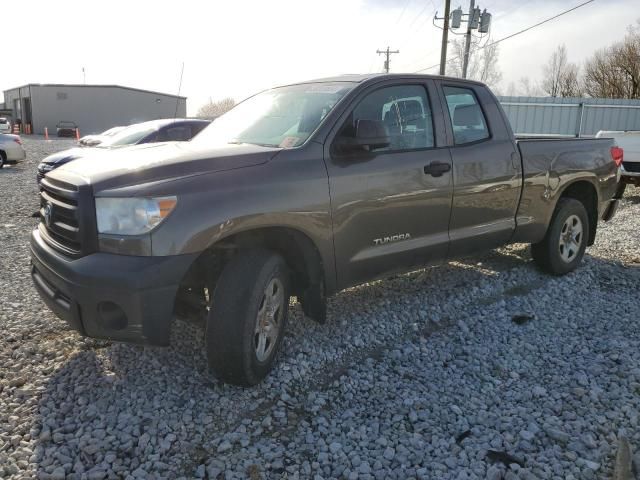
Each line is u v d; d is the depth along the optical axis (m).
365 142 3.69
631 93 49.91
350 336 4.20
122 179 3.07
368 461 2.76
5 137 18.98
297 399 3.34
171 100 63.56
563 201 5.64
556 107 25.95
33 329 4.23
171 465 2.71
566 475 2.63
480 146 4.72
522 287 5.44
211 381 3.47
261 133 4.04
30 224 8.63
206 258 3.47
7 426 2.98
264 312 3.37
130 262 2.94
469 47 28.97
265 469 2.70
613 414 3.12
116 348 3.91
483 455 2.79
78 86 57.25
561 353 3.98
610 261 6.38
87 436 2.89
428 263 4.47
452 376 3.64
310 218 3.51
